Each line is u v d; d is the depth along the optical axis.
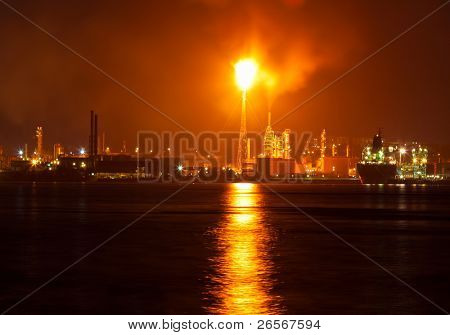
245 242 40.50
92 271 28.56
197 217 61.81
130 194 114.31
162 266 29.94
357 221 57.81
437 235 45.69
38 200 92.50
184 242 40.34
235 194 118.25
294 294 23.50
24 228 50.03
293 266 30.16
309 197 107.62
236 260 32.06
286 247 37.91
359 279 26.77
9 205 80.25
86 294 23.44
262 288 24.55
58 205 80.50
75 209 73.06
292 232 47.31
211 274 27.70
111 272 28.23
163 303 22.05
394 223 55.81
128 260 32.09
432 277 27.55
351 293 23.78
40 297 22.98
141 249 36.69
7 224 53.53
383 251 36.34
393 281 26.36
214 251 35.81
